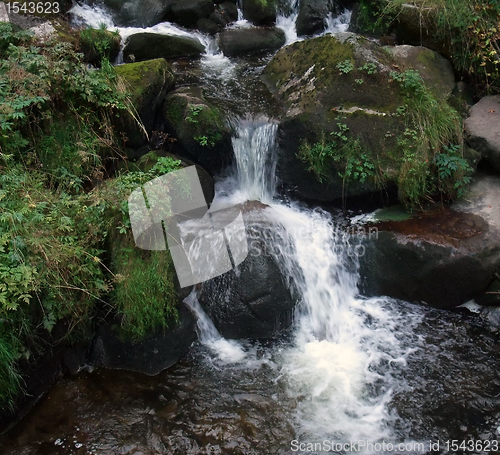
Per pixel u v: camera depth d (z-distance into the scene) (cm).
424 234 536
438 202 579
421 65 654
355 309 548
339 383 468
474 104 668
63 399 448
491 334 514
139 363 474
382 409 444
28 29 607
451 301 540
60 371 468
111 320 470
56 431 421
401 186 566
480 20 654
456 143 592
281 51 723
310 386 465
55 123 521
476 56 661
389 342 510
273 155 623
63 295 428
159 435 420
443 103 613
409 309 548
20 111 483
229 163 616
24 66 509
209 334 515
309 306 532
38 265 409
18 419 427
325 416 438
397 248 532
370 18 822
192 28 873
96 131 550
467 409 442
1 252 401
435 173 575
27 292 390
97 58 709
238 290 505
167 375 475
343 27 880
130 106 571
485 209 559
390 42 764
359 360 492
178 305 489
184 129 592
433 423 431
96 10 827
